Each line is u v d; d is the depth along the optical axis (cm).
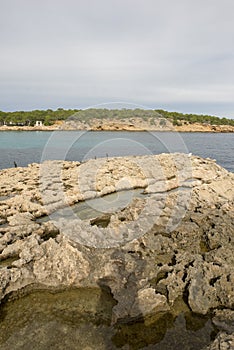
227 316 782
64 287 923
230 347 632
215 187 1814
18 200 1658
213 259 1009
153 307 812
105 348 707
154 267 988
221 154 4403
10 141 6166
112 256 1027
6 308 848
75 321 794
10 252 1084
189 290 855
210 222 1319
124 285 906
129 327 768
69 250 989
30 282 936
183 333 746
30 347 714
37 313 826
